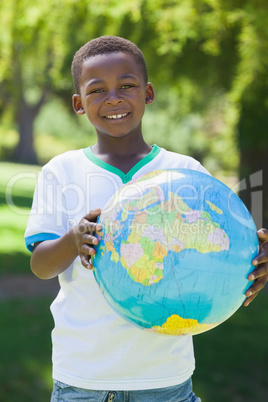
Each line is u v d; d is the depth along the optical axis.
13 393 4.44
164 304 2.01
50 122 32.81
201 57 6.76
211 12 5.20
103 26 5.54
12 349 5.39
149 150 2.62
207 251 1.99
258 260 2.10
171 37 5.29
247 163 9.61
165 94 9.02
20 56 6.10
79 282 2.37
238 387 4.77
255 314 6.96
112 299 2.09
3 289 7.84
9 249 10.49
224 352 5.54
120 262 2.02
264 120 8.76
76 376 2.32
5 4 5.78
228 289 2.04
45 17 5.61
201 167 2.60
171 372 2.32
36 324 6.23
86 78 2.46
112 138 2.51
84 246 2.11
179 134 20.33
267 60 4.76
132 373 2.29
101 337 2.30
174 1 5.23
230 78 6.73
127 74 2.43
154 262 1.98
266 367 5.20
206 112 8.98
